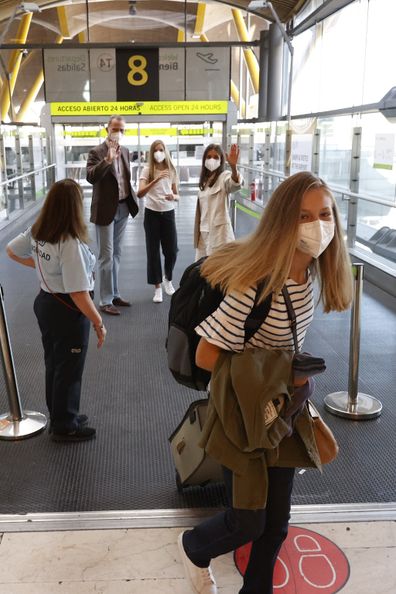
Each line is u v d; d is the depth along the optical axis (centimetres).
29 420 331
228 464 168
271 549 185
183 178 1625
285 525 184
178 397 373
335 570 219
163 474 285
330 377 407
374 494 271
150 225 577
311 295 175
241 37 1449
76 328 298
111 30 1497
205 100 1438
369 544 233
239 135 1386
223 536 184
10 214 1066
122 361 434
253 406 160
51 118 1443
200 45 1409
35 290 643
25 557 225
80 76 1423
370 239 744
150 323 526
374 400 361
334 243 177
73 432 315
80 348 302
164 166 568
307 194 162
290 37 1284
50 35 1482
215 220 493
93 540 235
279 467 177
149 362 432
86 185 1584
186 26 1489
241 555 226
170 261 605
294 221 161
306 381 171
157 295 593
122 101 1433
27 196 1247
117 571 218
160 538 236
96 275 718
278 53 1330
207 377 198
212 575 209
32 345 469
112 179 528
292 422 172
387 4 781
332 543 233
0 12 1354
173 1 1471
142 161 1541
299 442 176
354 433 328
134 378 403
